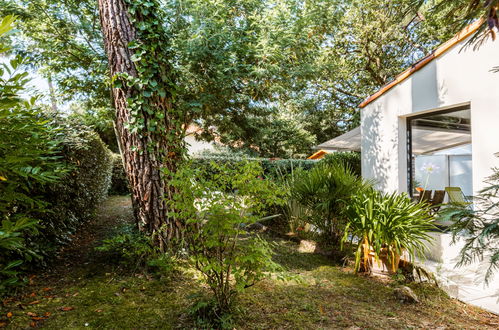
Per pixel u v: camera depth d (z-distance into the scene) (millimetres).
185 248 4129
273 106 10141
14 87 1972
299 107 18766
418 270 3869
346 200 4684
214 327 2570
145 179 4047
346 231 4160
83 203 5324
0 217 2572
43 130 2527
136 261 3779
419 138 6113
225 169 2820
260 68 7152
